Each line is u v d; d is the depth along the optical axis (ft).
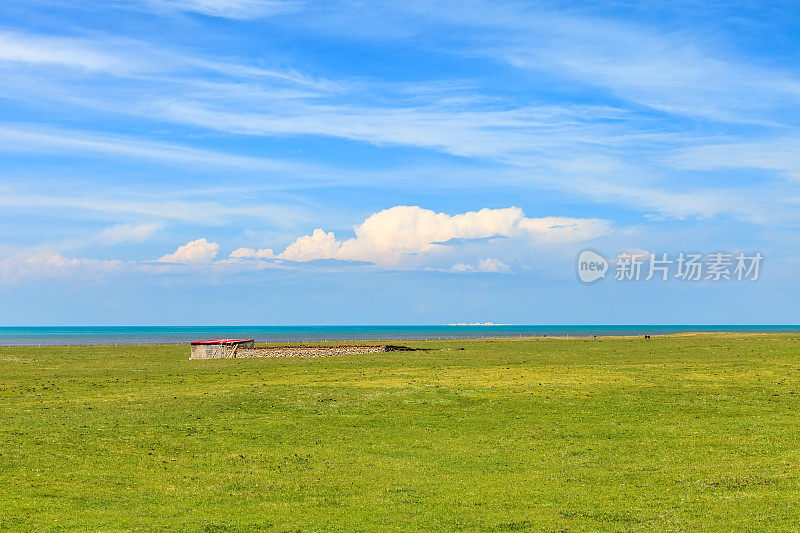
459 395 186.19
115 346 421.59
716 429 145.48
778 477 106.63
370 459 125.49
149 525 88.79
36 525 87.97
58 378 240.94
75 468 116.26
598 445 134.62
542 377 220.64
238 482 110.22
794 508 91.56
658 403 174.91
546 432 146.61
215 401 176.86
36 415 159.33
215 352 329.93
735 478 106.93
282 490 106.11
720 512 91.35
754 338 365.20
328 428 150.51
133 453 126.82
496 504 98.32
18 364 294.87
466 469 118.83
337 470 117.91
